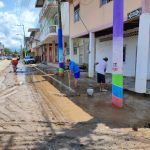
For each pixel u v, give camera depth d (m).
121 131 5.64
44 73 21.53
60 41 18.45
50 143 4.93
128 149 4.65
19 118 6.71
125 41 16.16
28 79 16.59
